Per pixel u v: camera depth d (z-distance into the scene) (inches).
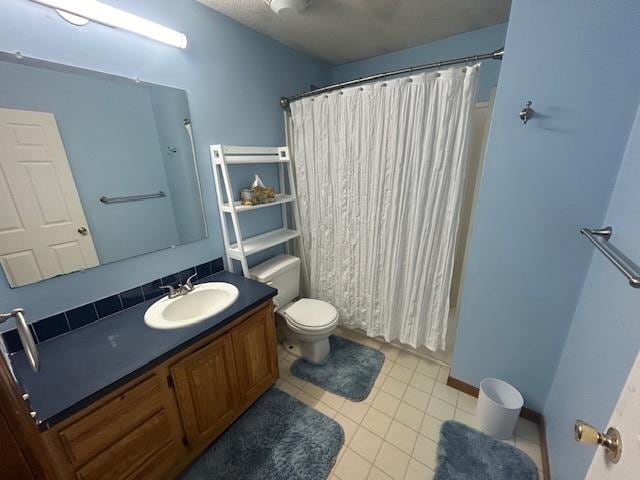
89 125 47.8
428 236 68.5
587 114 43.2
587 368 40.4
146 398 42.6
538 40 44.2
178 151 61.5
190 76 61.1
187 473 51.9
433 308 73.7
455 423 60.6
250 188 79.0
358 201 78.4
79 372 39.2
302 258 97.3
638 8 37.1
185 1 57.9
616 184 42.6
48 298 46.3
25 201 42.4
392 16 68.5
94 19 44.8
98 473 38.5
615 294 35.4
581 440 22.2
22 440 17.6
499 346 61.1
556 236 49.9
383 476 50.9
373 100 67.6
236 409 59.3
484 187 54.6
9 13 38.5
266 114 80.7
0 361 16.7
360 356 82.5
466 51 80.2
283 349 87.1
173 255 64.1
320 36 78.3
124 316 53.8
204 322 50.9
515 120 48.9
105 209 51.5
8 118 39.9
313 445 56.2
